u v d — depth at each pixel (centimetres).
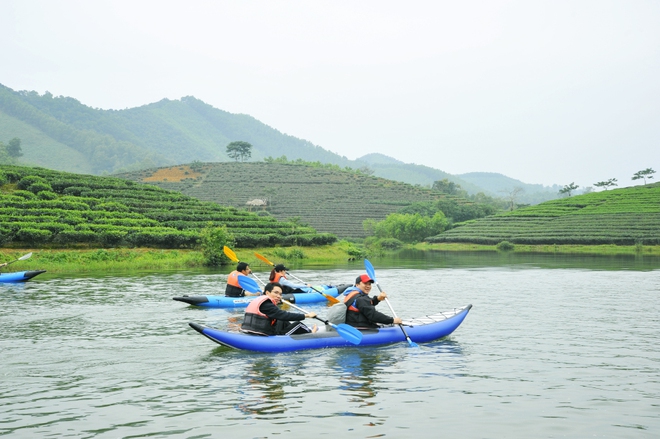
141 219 4638
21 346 1205
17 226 3784
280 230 5500
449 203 12006
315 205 13050
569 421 737
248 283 1494
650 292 2269
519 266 3997
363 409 785
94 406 804
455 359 1086
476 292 2275
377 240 9144
